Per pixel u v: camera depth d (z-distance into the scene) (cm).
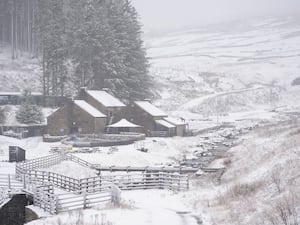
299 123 6341
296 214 1730
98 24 9931
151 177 3959
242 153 4456
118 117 8869
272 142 4009
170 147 7188
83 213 2538
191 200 3052
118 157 5806
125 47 10388
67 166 5078
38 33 10638
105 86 9869
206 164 5025
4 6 13675
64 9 10875
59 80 10788
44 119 8544
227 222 2136
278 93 19012
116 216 2461
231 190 2803
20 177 4072
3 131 7781
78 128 8300
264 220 1864
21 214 3125
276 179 2489
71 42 10094
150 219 2384
